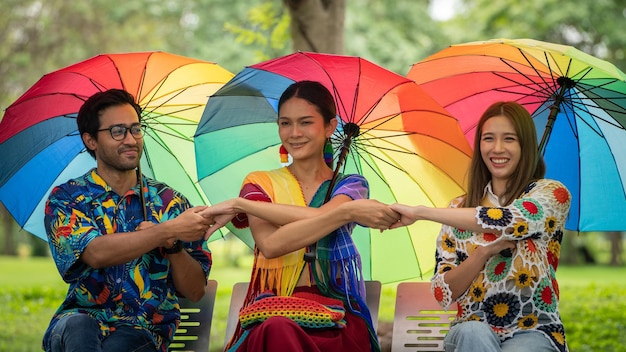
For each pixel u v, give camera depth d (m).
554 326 4.80
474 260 4.81
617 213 5.64
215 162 5.48
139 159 5.18
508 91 5.68
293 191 5.09
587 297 12.57
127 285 5.08
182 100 5.61
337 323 4.77
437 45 21.94
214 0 21.25
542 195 4.89
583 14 20.95
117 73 5.45
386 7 21.52
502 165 5.00
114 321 5.04
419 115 5.27
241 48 20.27
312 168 5.14
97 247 4.92
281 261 4.93
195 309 5.61
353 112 5.32
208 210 4.93
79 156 5.62
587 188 5.66
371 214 4.82
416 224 5.59
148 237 4.88
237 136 5.45
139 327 5.05
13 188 5.54
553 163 5.71
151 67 5.44
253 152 5.52
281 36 10.53
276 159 5.55
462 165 5.38
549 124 5.42
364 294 5.08
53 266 23.16
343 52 8.90
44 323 11.25
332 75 5.16
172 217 5.27
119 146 5.11
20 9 23.97
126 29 24.22
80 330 4.73
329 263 4.95
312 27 8.70
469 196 5.11
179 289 5.17
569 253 27.12
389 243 5.64
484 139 5.01
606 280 17.66
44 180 5.59
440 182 5.48
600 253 31.19
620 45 21.48
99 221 5.16
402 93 5.16
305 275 4.96
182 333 5.59
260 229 4.96
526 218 4.77
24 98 5.30
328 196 5.07
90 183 5.21
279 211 4.88
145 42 24.22
